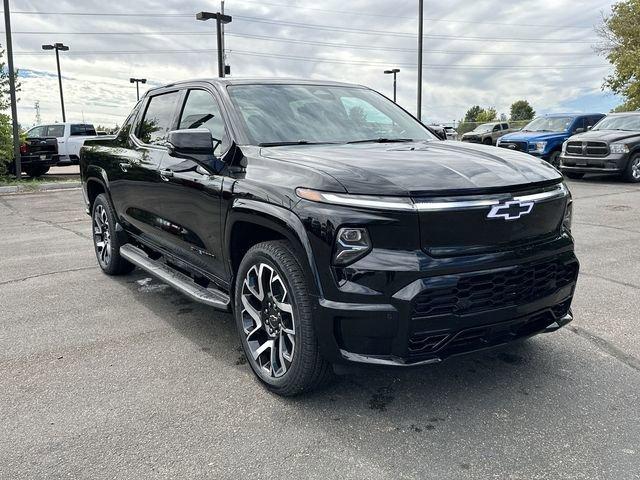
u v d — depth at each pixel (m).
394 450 2.76
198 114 4.33
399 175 2.91
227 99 4.04
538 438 2.84
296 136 3.90
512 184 3.00
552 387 3.37
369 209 2.77
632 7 26.59
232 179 3.54
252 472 2.60
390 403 3.22
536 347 3.95
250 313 3.45
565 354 3.83
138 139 5.23
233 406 3.21
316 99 4.36
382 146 3.76
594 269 5.95
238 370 3.69
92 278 5.98
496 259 2.89
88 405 3.23
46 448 2.81
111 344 4.14
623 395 3.26
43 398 3.32
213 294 3.98
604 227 8.32
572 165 14.54
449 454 2.71
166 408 3.19
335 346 2.89
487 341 3.02
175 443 2.84
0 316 4.77
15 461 2.70
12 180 16.45
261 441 2.85
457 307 2.83
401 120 4.64
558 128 16.77
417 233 2.76
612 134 14.23
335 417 3.07
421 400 3.25
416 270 2.73
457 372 3.59
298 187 3.03
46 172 19.89
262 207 3.19
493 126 29.78
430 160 3.19
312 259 2.90
